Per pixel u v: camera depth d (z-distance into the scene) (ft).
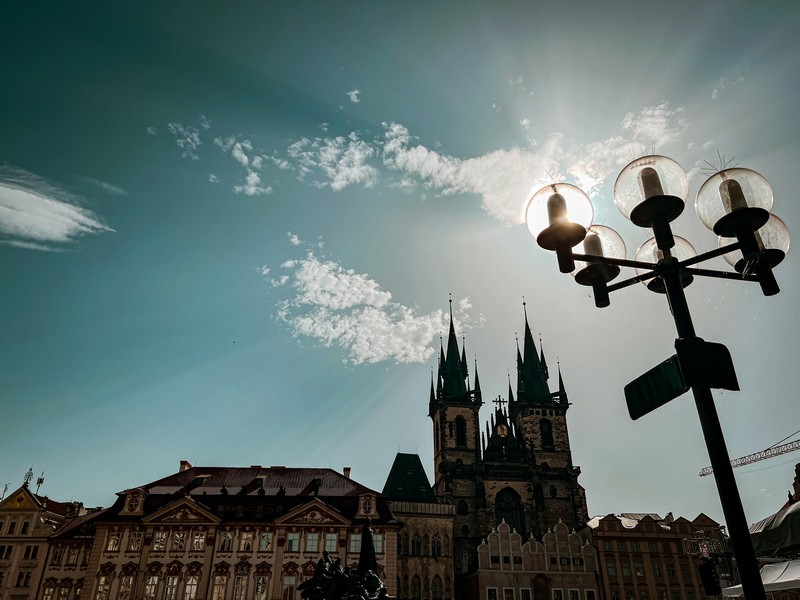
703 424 25.00
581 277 34.91
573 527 355.97
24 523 248.73
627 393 29.48
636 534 301.63
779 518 63.46
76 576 237.45
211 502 242.78
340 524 237.45
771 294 30.45
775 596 70.23
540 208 30.30
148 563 226.58
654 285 34.50
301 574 227.40
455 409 395.96
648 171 29.84
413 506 303.48
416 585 284.82
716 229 28.89
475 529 350.43
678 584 291.17
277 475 270.67
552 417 398.62
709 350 25.90
